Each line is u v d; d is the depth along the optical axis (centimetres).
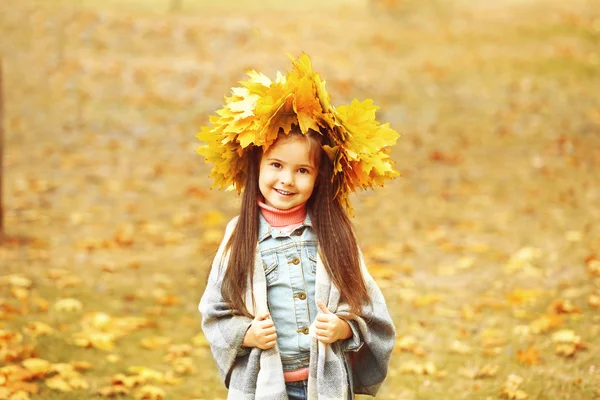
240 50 1315
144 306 546
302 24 1486
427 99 1141
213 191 848
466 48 1387
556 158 930
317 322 256
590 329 477
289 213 269
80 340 466
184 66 1223
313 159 263
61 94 1127
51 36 1314
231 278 263
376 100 1127
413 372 441
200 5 1648
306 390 266
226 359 263
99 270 616
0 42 1286
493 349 462
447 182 874
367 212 789
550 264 613
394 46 1387
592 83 1190
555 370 426
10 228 703
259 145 256
